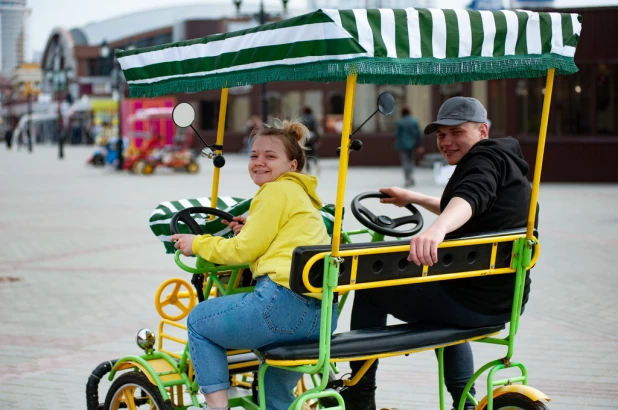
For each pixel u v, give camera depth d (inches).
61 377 226.5
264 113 983.6
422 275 139.6
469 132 163.5
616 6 741.9
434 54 131.4
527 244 148.7
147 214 590.9
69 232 500.4
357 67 122.7
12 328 277.0
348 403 168.6
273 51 130.6
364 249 132.5
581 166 770.2
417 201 179.6
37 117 2719.0
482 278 150.6
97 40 3189.0
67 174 1067.3
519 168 155.3
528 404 147.3
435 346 146.3
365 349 139.0
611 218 516.1
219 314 142.4
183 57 154.7
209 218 171.2
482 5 829.8
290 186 144.1
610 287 325.4
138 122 1155.3
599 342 253.3
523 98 772.6
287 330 139.5
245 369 157.6
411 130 786.8
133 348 252.8
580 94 763.4
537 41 143.6
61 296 324.5
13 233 498.3
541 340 256.5
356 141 138.0
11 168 1227.9
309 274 130.6
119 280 353.7
